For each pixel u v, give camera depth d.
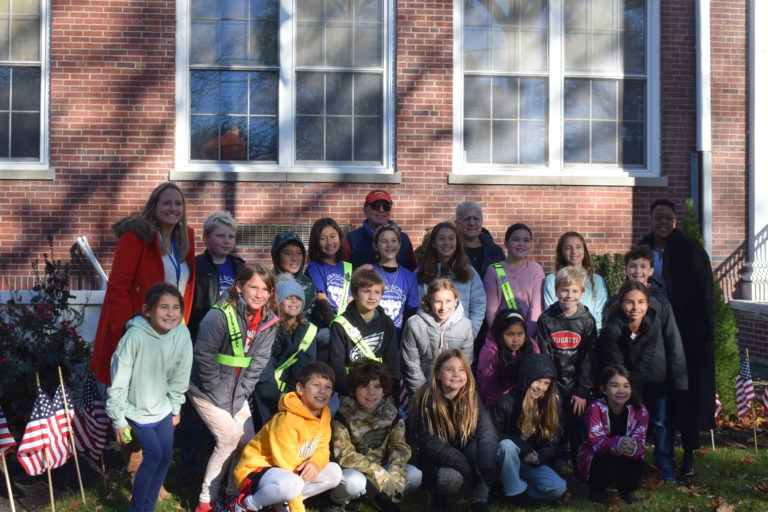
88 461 5.81
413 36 9.45
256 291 4.67
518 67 9.73
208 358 4.66
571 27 9.83
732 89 9.84
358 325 5.21
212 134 9.32
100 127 9.07
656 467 5.50
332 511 4.73
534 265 6.12
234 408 4.73
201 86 9.30
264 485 4.32
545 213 9.62
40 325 6.25
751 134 9.87
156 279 4.96
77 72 9.05
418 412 4.98
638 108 9.82
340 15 9.48
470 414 4.88
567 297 5.31
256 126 9.38
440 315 5.28
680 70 9.84
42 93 9.14
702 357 5.59
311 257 5.99
